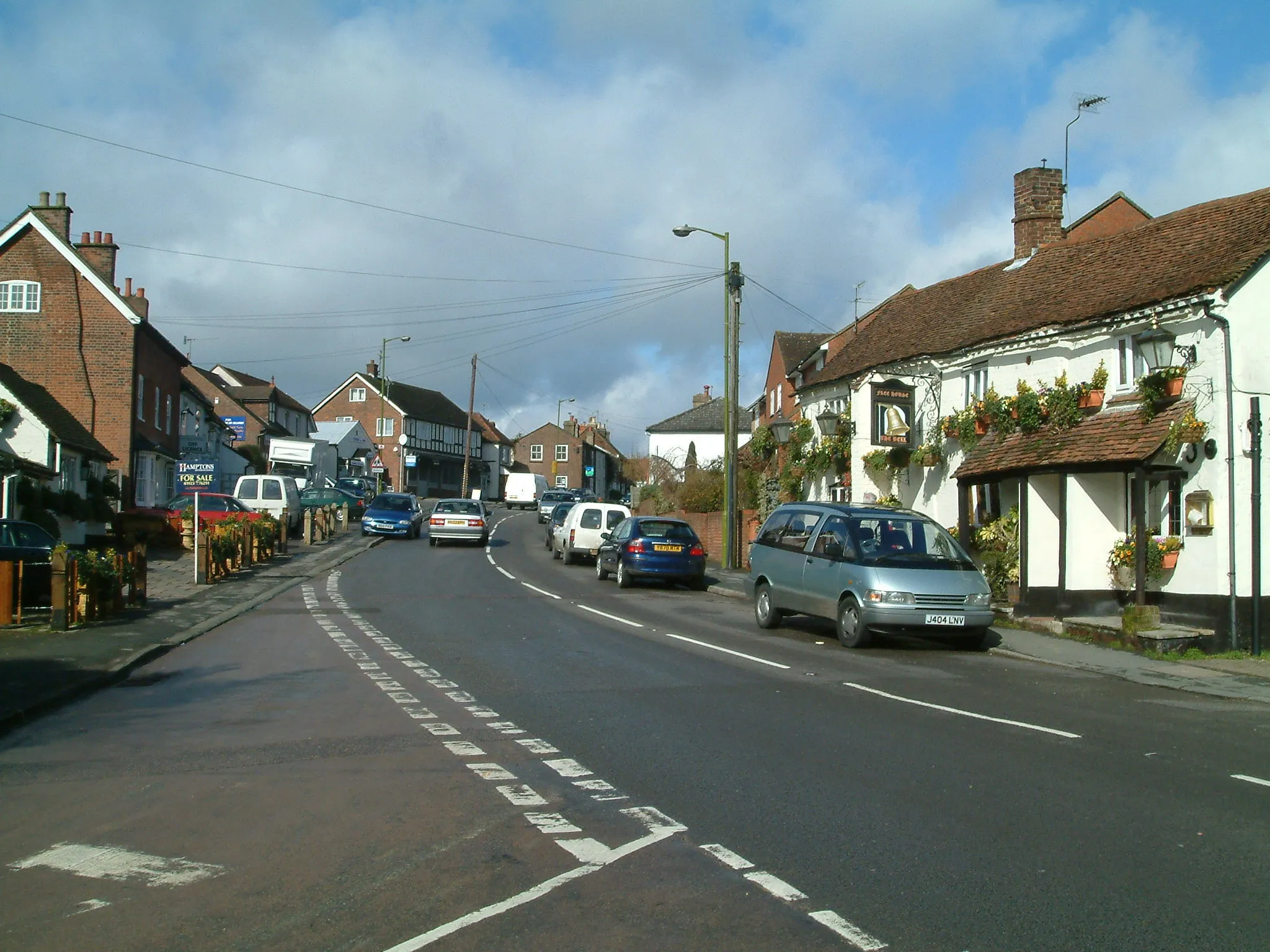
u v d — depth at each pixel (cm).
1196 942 459
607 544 2581
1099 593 1656
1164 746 848
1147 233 1981
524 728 898
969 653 1446
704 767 761
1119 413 1659
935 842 591
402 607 1941
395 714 958
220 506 3241
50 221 3612
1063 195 2500
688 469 4038
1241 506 1459
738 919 480
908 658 1368
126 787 707
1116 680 1228
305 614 1800
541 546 3966
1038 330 1848
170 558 2706
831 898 506
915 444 2255
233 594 2056
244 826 620
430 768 758
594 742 844
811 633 1634
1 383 2722
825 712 974
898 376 2350
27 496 2491
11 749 823
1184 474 1527
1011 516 1880
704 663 1289
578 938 459
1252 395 1470
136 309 4572
